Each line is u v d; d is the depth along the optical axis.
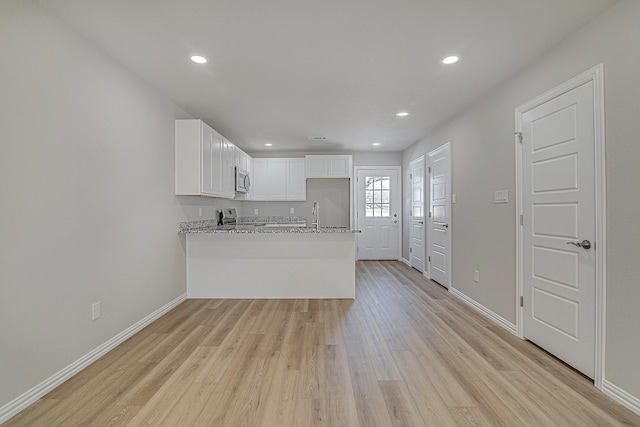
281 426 1.53
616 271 1.73
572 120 2.03
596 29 1.85
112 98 2.38
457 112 3.67
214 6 1.77
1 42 1.55
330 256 3.71
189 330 2.73
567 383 1.90
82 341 2.08
